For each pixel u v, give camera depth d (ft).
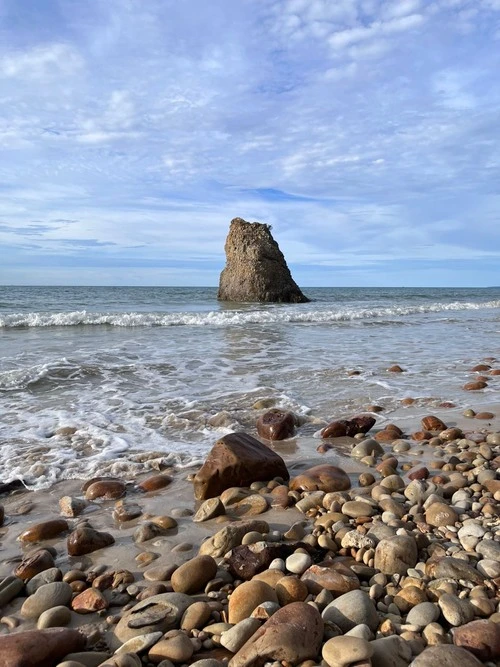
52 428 17.24
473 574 7.99
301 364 29.76
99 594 7.87
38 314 56.03
